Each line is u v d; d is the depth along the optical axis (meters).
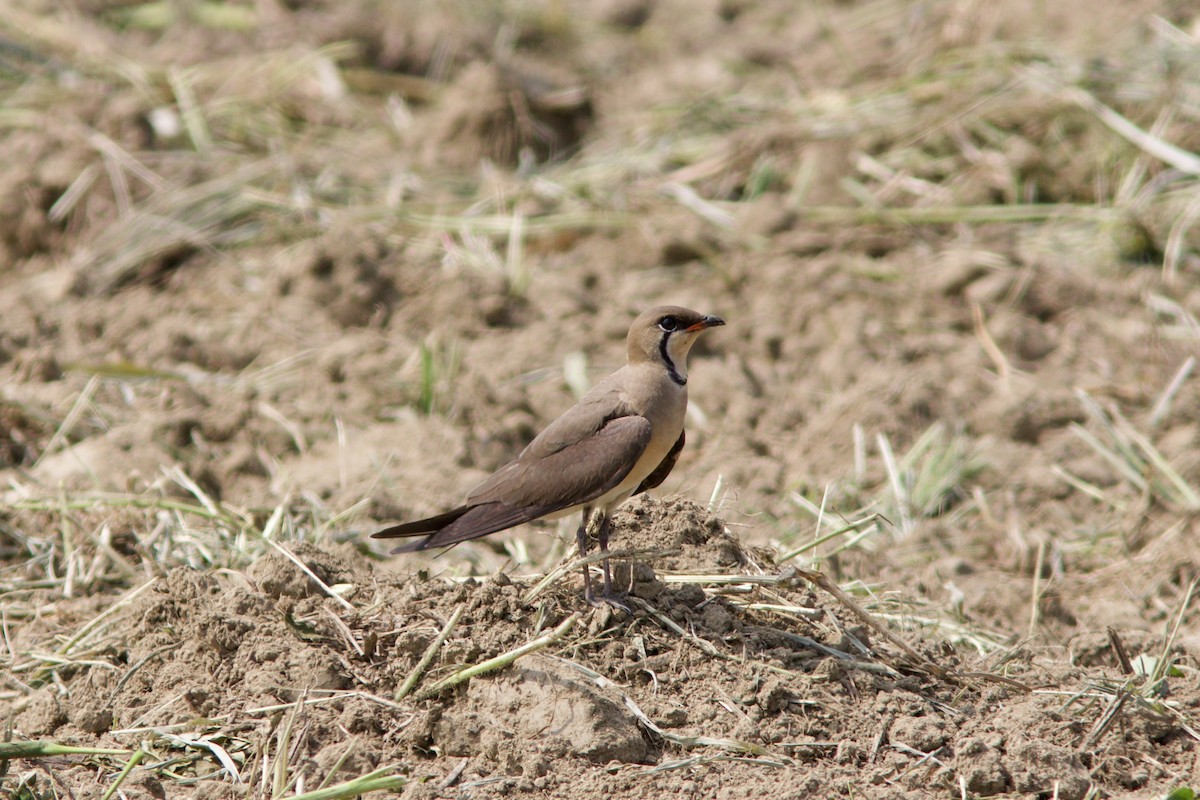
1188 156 17.16
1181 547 12.00
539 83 21.73
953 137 18.61
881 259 17.19
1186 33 19.17
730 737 8.20
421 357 14.98
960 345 15.48
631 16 27.77
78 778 8.21
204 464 12.77
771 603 9.25
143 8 24.92
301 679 8.58
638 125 21.02
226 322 16.08
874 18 24.66
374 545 11.71
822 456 13.79
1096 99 18.27
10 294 16.78
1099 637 10.02
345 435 13.67
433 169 19.75
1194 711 8.88
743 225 17.70
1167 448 13.55
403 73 23.31
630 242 17.66
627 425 9.07
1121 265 16.72
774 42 24.55
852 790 7.83
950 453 13.53
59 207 17.89
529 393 14.74
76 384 14.32
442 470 13.04
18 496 12.13
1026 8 21.48
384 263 16.69
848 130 19.14
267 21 24.19
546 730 8.12
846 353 15.31
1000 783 8.04
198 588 9.25
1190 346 15.18
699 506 9.85
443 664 8.58
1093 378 14.96
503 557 11.80
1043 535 12.50
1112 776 8.23
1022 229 17.42
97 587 10.79
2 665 9.58
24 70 20.86
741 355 15.64
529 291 16.75
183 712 8.63
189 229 17.70
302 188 18.53
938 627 10.45
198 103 20.38
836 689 8.63
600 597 8.98
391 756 8.12
